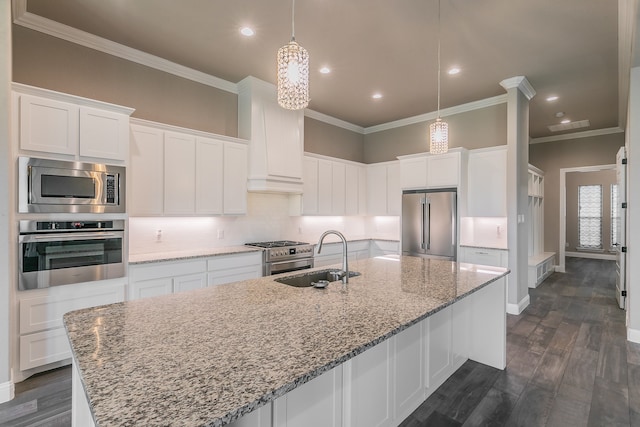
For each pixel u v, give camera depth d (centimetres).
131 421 75
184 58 366
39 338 257
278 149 439
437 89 451
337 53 353
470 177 488
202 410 80
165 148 349
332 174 546
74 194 271
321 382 145
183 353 112
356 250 567
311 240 544
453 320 268
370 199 608
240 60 371
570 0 263
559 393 245
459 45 336
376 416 181
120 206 297
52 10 278
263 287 210
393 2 268
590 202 920
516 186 427
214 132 416
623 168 430
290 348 117
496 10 278
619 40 321
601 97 479
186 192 365
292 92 194
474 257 462
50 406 223
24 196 246
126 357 109
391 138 613
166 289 329
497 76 409
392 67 386
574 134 687
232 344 120
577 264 808
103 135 289
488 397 239
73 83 313
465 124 516
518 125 427
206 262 359
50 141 261
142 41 330
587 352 313
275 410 125
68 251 268
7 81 224
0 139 221
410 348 212
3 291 225
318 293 195
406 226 528
